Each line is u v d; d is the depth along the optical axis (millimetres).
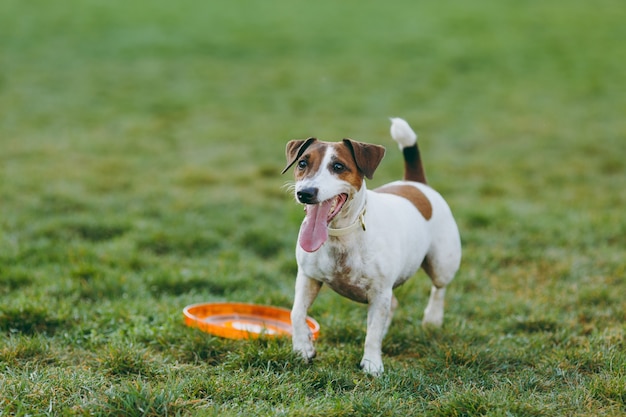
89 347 6602
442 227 6977
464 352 6441
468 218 11492
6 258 8898
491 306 8180
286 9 32469
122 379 5645
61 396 5293
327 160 5758
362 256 6008
